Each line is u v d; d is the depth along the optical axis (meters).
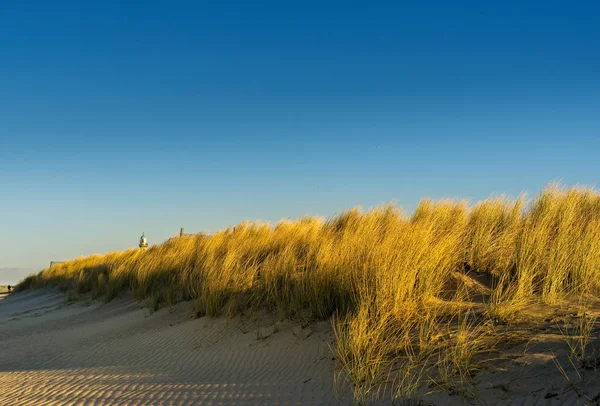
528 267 5.86
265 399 4.11
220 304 8.12
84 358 7.00
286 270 7.87
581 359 3.52
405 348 4.51
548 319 4.62
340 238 9.21
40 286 22.42
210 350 6.35
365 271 5.99
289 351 5.56
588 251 5.95
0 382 6.00
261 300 7.77
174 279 11.08
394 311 5.12
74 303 14.23
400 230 7.64
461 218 8.83
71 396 4.92
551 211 7.87
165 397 4.50
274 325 6.67
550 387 3.29
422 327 4.69
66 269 22.58
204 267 9.98
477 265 6.76
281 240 10.56
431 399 3.55
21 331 10.58
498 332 4.43
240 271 8.78
